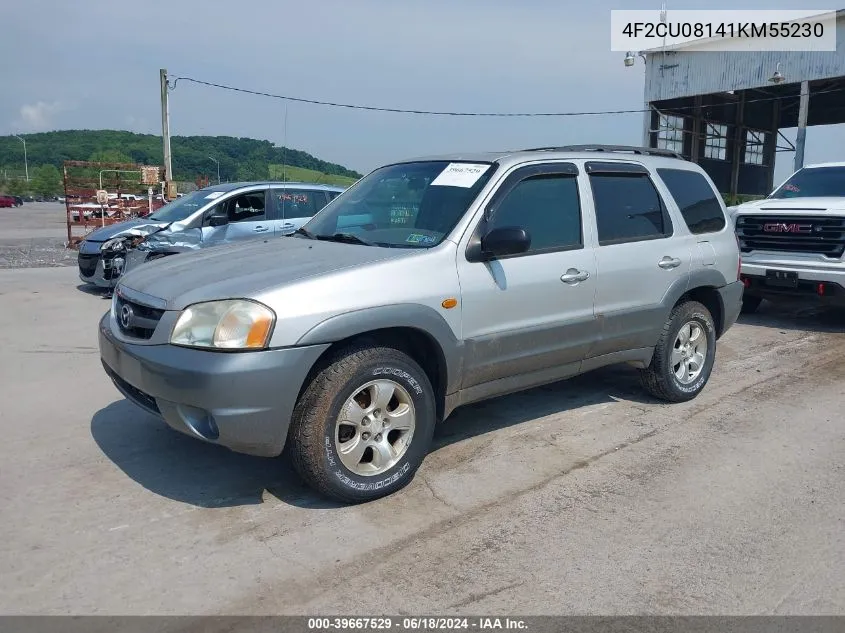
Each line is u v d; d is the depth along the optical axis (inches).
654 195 216.2
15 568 128.3
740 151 1119.6
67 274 516.1
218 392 136.0
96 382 241.0
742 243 351.6
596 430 202.1
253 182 421.4
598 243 194.7
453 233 166.6
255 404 137.9
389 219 182.9
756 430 203.8
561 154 196.1
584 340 191.9
